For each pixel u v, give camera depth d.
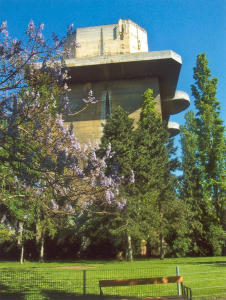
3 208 15.33
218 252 31.67
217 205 33.31
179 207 26.56
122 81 46.00
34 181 7.37
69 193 7.89
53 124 7.73
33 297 8.15
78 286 10.04
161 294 8.60
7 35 6.92
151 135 28.95
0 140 6.73
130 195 24.08
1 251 33.03
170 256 31.27
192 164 35.62
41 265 21.84
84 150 8.72
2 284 9.70
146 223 24.03
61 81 7.61
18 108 6.84
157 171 26.33
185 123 40.72
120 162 23.64
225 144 34.88
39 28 7.06
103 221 25.42
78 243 31.27
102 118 44.03
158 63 42.59
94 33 50.69
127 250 25.95
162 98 53.62
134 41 51.03
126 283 7.37
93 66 42.47
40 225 18.86
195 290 8.99
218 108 36.69
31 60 7.10
